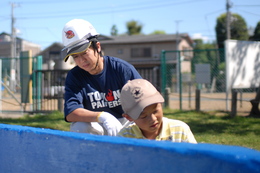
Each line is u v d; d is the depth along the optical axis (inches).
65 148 66.4
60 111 409.1
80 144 63.4
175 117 339.3
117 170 57.2
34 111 424.2
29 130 75.4
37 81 429.4
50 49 1593.3
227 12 1029.2
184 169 48.6
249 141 221.5
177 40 1333.7
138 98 74.8
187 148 48.5
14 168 79.4
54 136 68.8
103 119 103.8
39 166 72.2
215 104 509.0
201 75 451.2
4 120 359.6
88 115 107.4
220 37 1347.2
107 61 116.8
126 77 115.5
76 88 116.2
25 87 453.7
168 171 50.5
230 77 387.9
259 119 321.7
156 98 75.0
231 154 44.0
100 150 59.9
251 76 412.8
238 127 278.4
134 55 1408.7
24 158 76.4
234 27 1300.4
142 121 76.6
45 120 349.7
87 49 108.3
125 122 120.9
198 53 948.0
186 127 83.6
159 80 459.5
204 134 249.9
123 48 1419.8
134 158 54.7
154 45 1391.5
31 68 453.4
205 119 325.7
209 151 46.1
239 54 397.7
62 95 412.5
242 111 398.9
